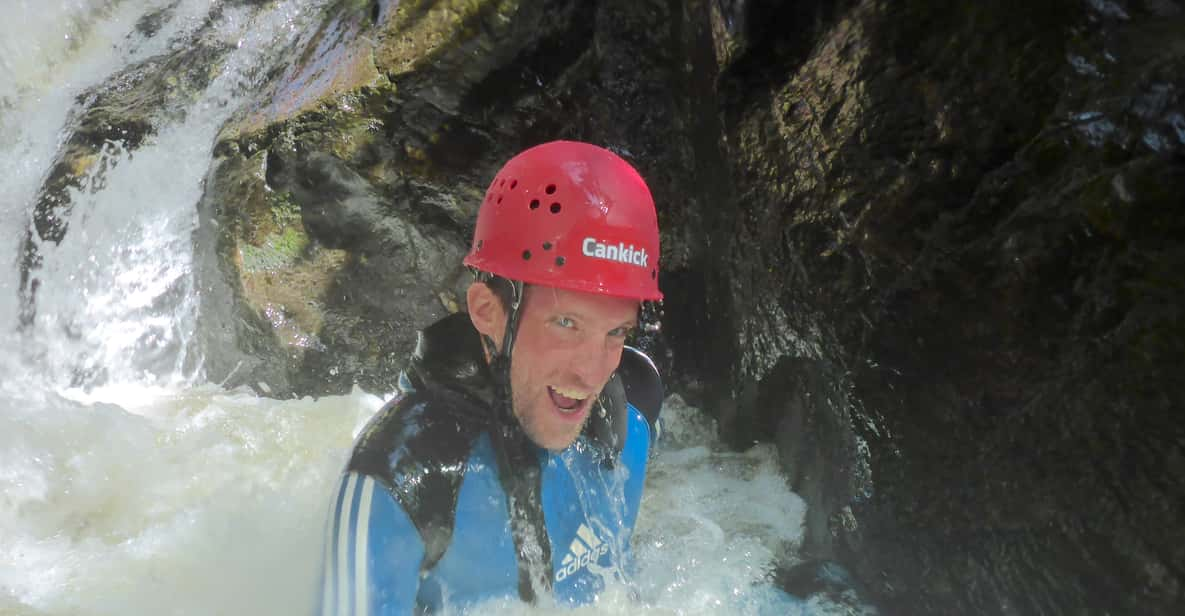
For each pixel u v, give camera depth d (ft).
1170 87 6.37
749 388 10.94
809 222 9.17
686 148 12.20
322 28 14.93
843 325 8.82
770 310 10.11
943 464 7.68
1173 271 6.09
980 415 7.36
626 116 12.59
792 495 10.28
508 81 12.82
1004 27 7.71
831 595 8.70
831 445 9.26
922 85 8.34
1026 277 7.04
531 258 6.64
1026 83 7.43
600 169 6.79
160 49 16.51
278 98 14.16
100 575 9.16
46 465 10.79
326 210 13.20
